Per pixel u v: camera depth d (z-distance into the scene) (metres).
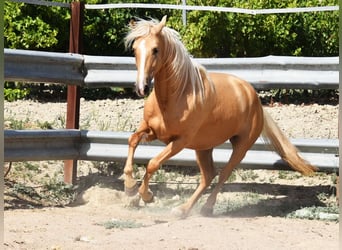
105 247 9.27
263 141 13.05
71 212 11.94
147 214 12.12
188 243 9.52
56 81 12.98
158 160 11.34
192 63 11.34
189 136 11.41
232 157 12.30
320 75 12.91
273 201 13.00
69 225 10.68
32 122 16.09
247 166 13.09
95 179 13.89
